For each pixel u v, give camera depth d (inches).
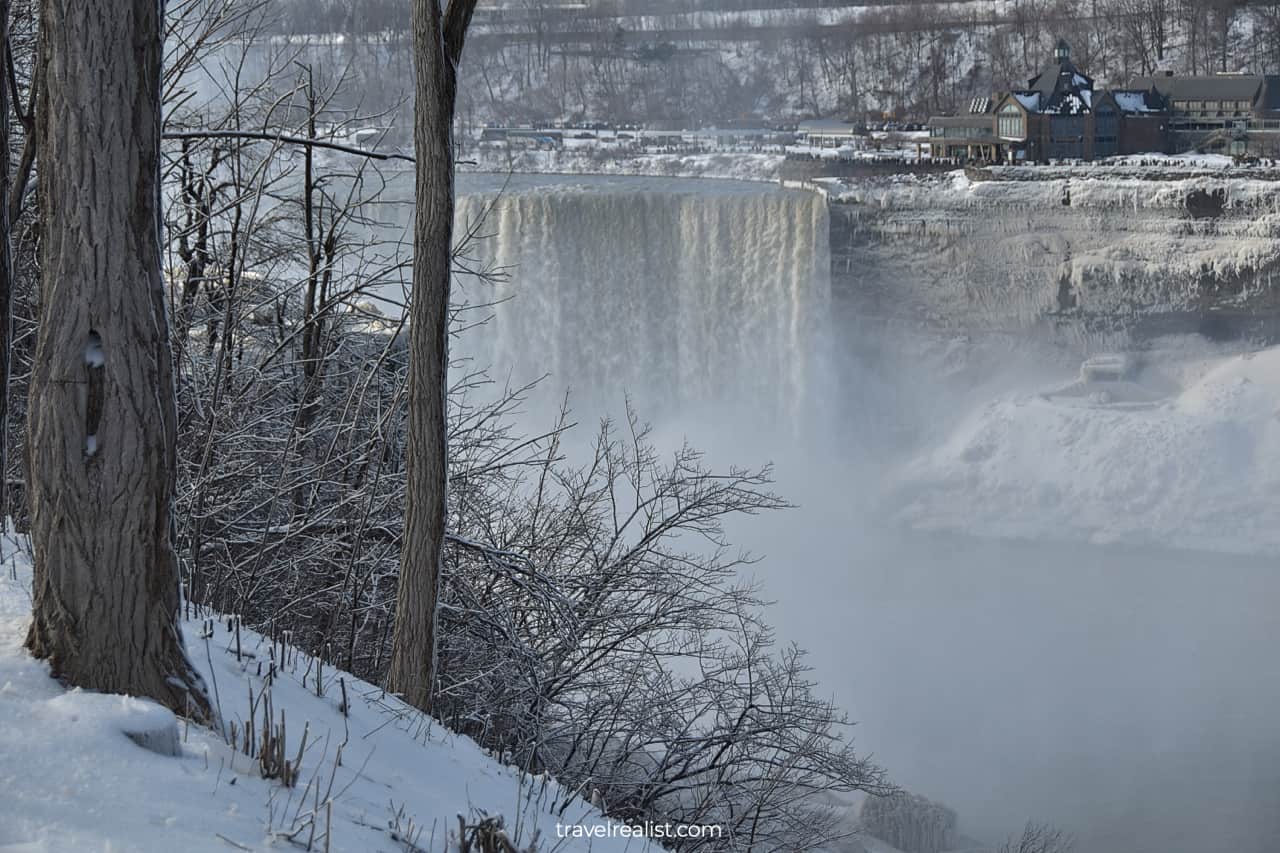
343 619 1711.4
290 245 1967.3
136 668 839.1
